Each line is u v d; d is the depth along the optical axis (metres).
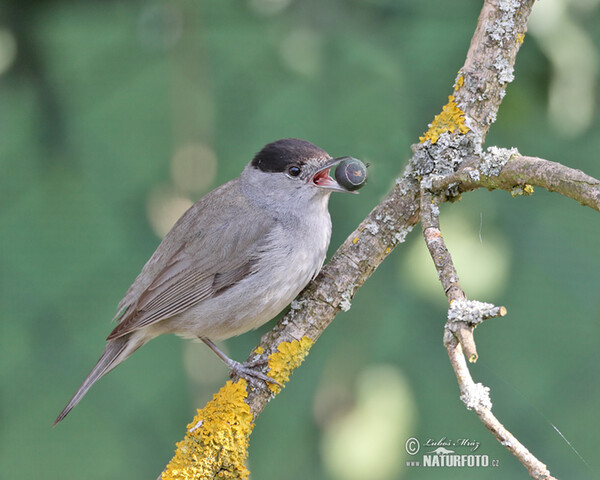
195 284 8.35
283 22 9.10
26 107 10.52
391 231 7.26
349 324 8.79
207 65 10.70
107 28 12.17
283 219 8.34
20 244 11.75
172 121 10.79
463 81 7.14
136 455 11.27
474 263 8.23
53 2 9.01
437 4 9.34
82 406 11.55
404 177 7.26
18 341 11.71
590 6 8.00
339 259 7.36
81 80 12.59
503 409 9.92
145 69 12.91
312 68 9.01
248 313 8.37
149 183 12.14
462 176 6.55
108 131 12.54
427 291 8.23
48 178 11.15
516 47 7.14
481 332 10.82
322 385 8.56
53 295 11.83
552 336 10.63
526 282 10.48
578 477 9.75
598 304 10.22
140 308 8.34
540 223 10.25
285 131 10.20
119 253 11.88
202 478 6.45
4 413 11.38
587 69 8.11
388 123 8.80
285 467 9.40
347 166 7.30
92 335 11.77
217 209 8.53
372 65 8.93
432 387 9.18
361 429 8.14
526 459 5.13
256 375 7.00
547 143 10.44
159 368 11.70
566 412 10.48
